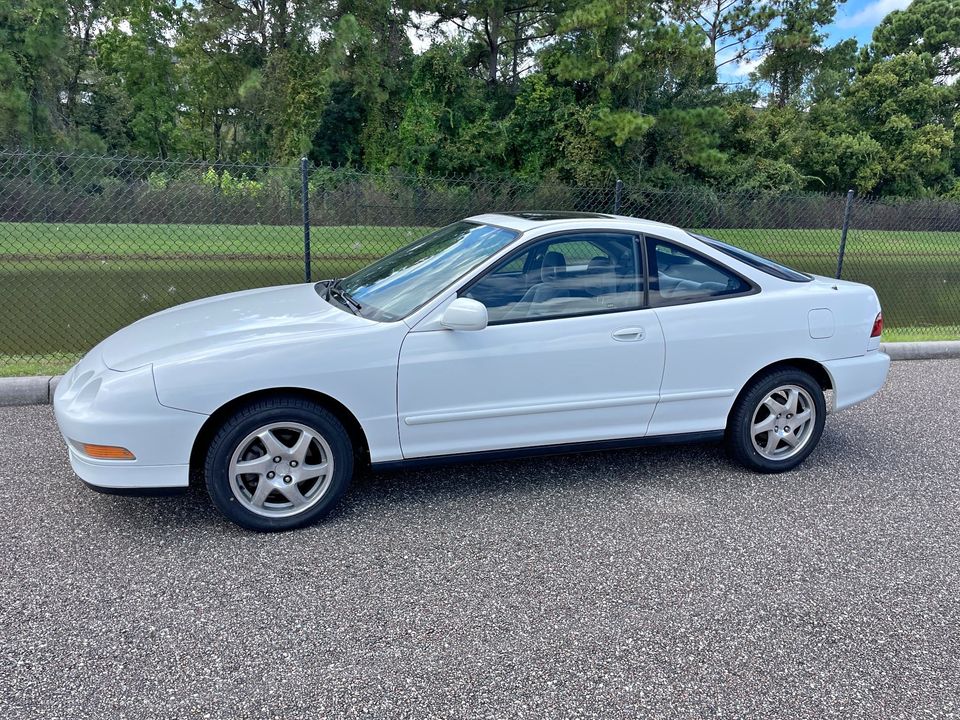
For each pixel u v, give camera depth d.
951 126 47.16
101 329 8.79
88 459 3.19
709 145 33.78
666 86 33.75
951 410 5.75
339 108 35.66
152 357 3.29
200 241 9.84
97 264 11.21
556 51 31.73
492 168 34.47
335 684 2.41
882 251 12.23
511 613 2.84
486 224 4.20
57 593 2.90
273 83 33.56
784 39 38.56
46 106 33.09
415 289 3.74
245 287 11.46
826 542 3.49
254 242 9.42
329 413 3.43
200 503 3.77
